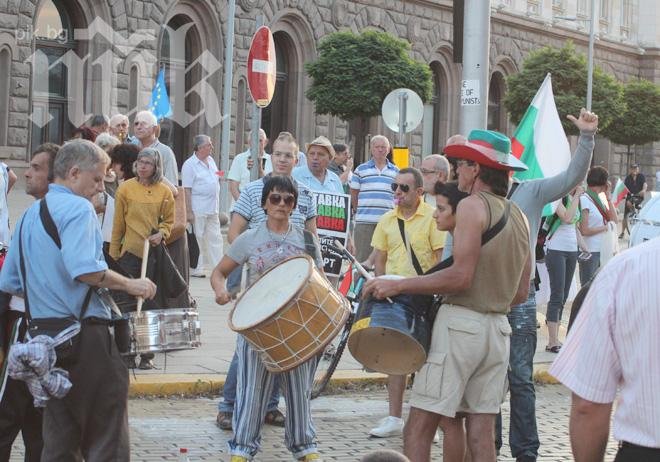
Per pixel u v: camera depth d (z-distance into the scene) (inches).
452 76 1898.4
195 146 738.2
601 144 2495.1
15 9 1180.5
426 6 1806.1
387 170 564.7
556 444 391.5
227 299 334.0
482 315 276.1
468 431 283.1
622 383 168.4
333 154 487.2
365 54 1353.3
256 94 682.8
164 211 453.7
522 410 340.2
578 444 170.4
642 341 163.3
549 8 2199.8
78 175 263.3
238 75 1460.4
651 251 164.4
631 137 2089.1
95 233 260.2
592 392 167.6
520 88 1814.7
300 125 1588.3
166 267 449.4
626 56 2544.3
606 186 613.0
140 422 389.4
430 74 1376.7
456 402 275.7
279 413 393.4
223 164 1186.0
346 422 407.8
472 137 284.7
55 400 261.1
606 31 2456.9
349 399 447.5
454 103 1902.1
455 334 274.5
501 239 274.1
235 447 321.7
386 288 274.5
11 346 267.9
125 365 268.4
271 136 1572.3
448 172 389.1
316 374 463.2
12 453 344.5
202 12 1417.3
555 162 467.8
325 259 478.6
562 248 548.1
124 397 266.1
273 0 1505.9
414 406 279.9
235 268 339.0
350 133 1688.0
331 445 373.7
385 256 393.1
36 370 252.1
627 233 1651.1
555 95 1806.1
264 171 774.5
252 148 689.6
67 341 257.3
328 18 1604.3
